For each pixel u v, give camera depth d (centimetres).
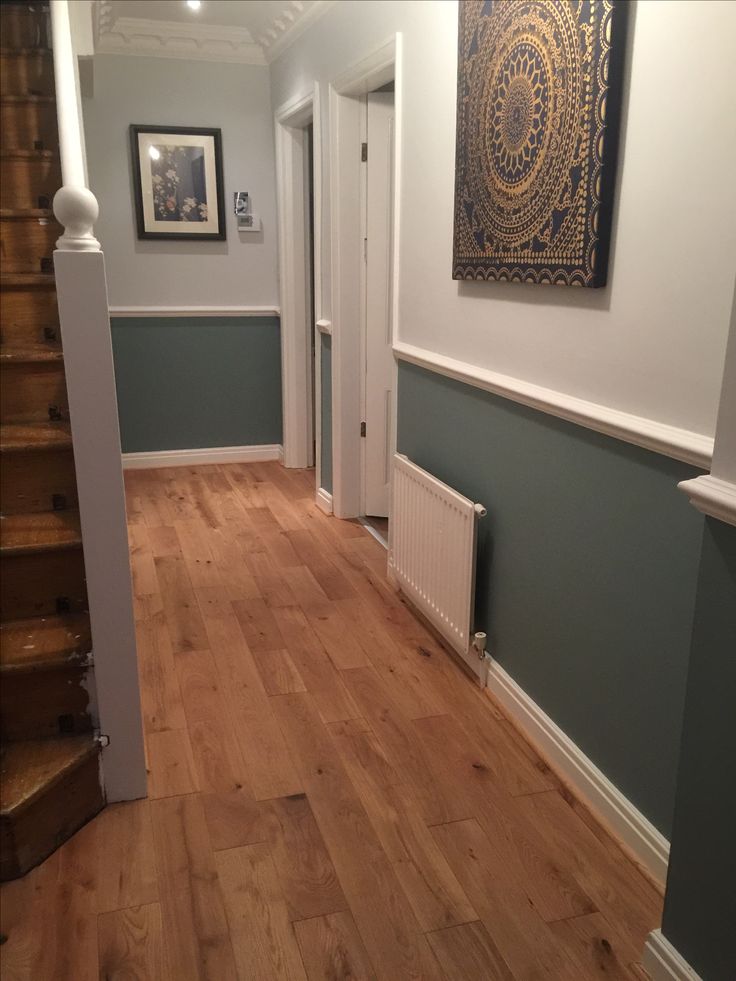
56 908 176
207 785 216
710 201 153
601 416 186
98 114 463
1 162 261
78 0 296
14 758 193
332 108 372
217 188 489
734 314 126
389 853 192
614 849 194
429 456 300
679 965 151
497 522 251
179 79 470
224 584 347
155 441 522
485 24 226
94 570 189
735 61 144
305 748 233
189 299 505
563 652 219
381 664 281
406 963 163
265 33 450
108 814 205
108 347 179
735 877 137
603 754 204
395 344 319
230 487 484
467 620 259
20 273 248
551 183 199
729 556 131
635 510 182
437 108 271
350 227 385
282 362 514
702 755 142
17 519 208
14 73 277
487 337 247
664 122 163
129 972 161
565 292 203
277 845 195
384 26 310
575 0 182
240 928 171
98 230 479
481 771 223
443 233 274
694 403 162
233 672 275
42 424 219
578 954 165
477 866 188
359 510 431
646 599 181
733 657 132
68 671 198
